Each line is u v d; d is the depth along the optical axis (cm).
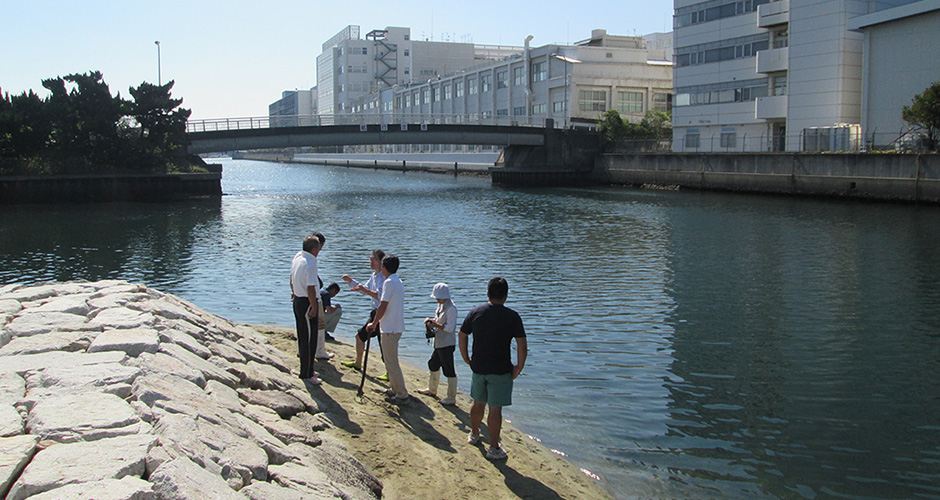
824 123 5062
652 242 2861
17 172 5069
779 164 4928
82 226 3612
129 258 2555
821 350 1335
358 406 862
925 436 927
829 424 969
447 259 2480
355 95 16662
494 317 762
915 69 4297
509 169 7306
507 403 764
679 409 1016
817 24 5041
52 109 5188
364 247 2802
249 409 711
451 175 10100
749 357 1287
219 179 5734
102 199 5244
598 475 791
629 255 2534
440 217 4028
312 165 17262
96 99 5459
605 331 1478
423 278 2108
